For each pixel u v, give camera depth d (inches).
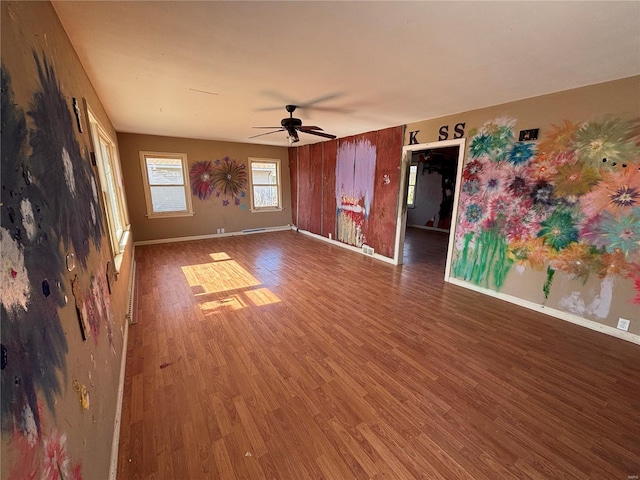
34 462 25.1
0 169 24.8
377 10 59.5
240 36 71.0
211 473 55.2
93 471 42.8
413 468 56.7
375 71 92.0
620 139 95.6
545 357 91.6
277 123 177.8
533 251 121.9
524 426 66.3
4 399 21.5
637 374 83.6
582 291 109.6
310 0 56.3
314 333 105.3
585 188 104.9
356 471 56.1
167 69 91.7
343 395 75.4
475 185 139.8
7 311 23.3
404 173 178.5
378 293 142.6
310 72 93.9
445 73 92.8
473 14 60.1
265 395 75.3
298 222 303.0
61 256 40.2
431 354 93.1
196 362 88.2
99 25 65.1
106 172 117.0
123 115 155.1
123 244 131.6
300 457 58.8
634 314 98.2
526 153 119.6
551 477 55.2
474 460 58.4
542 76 94.0
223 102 129.0
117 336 81.4
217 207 267.6
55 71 51.8
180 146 239.9
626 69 86.8
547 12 58.6
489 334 105.2
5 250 24.0
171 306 126.2
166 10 60.0
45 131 40.5
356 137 213.2
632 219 95.4
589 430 65.2
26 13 39.2
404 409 71.0
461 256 150.7
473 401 73.7
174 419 67.3
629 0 53.6
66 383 35.4
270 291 144.3
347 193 228.2
